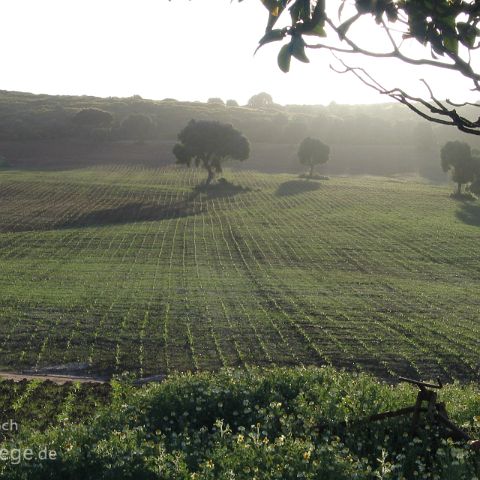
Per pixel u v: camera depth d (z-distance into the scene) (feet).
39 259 292.61
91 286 238.89
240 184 538.47
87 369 139.44
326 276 273.75
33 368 138.72
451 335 177.27
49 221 379.96
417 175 643.04
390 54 17.72
